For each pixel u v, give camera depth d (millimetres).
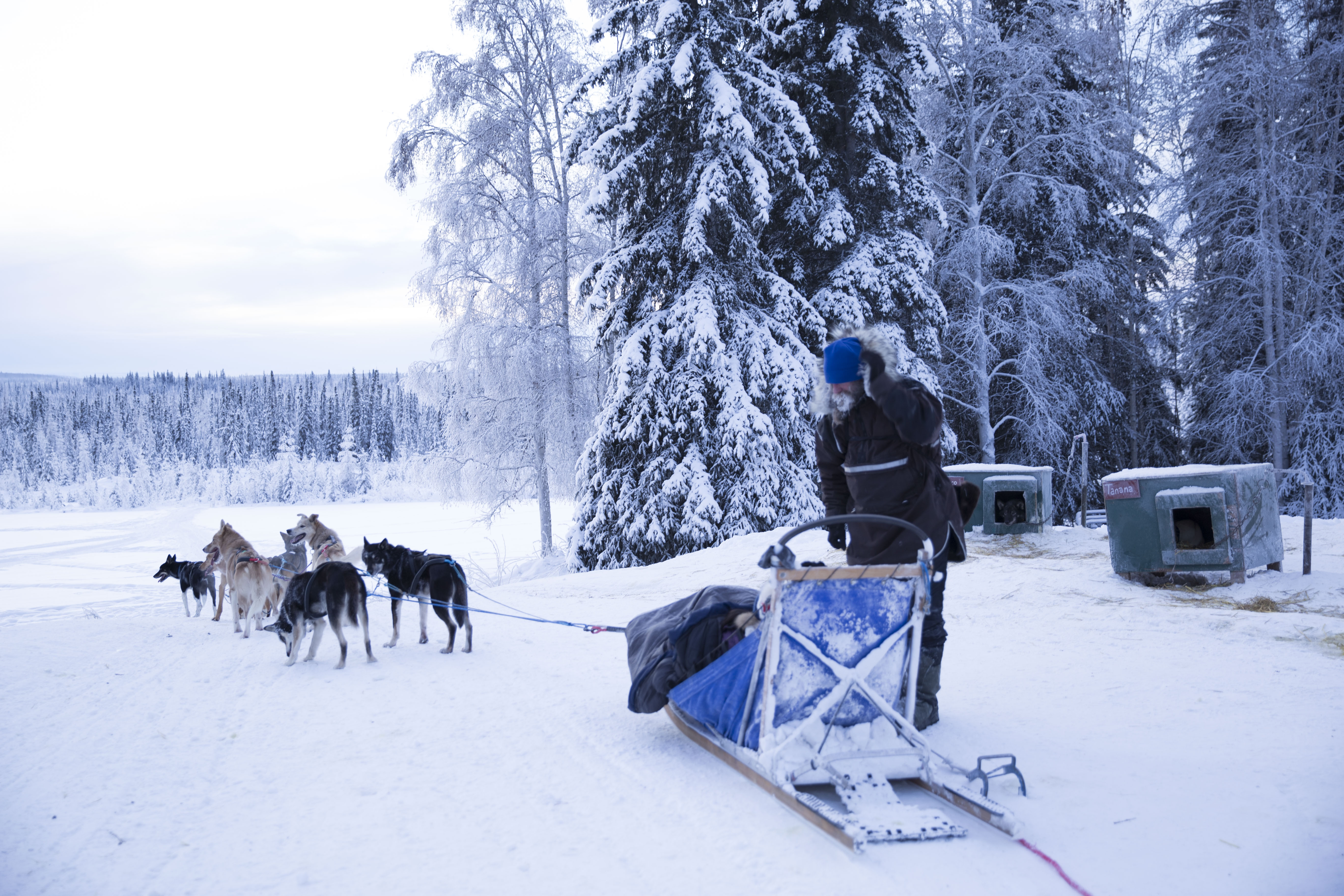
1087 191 23484
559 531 39188
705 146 16812
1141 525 8320
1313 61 20500
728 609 4539
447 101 22969
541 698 5977
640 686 4652
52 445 152375
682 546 16344
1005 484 11383
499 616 10445
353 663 7629
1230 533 7789
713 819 3605
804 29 18516
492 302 23344
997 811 3316
